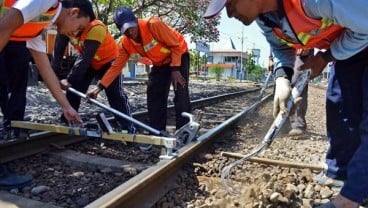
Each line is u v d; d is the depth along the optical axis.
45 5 2.42
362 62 2.62
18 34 2.86
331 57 2.47
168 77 4.85
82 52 4.50
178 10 15.77
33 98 8.91
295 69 3.03
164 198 3.05
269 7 2.22
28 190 3.08
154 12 15.50
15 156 3.73
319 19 2.14
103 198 2.44
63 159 3.84
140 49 4.61
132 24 4.33
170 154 3.48
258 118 7.90
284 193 2.90
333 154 3.15
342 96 2.79
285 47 2.97
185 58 4.89
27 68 4.10
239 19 2.33
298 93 2.74
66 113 3.46
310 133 6.37
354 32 2.10
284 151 4.77
